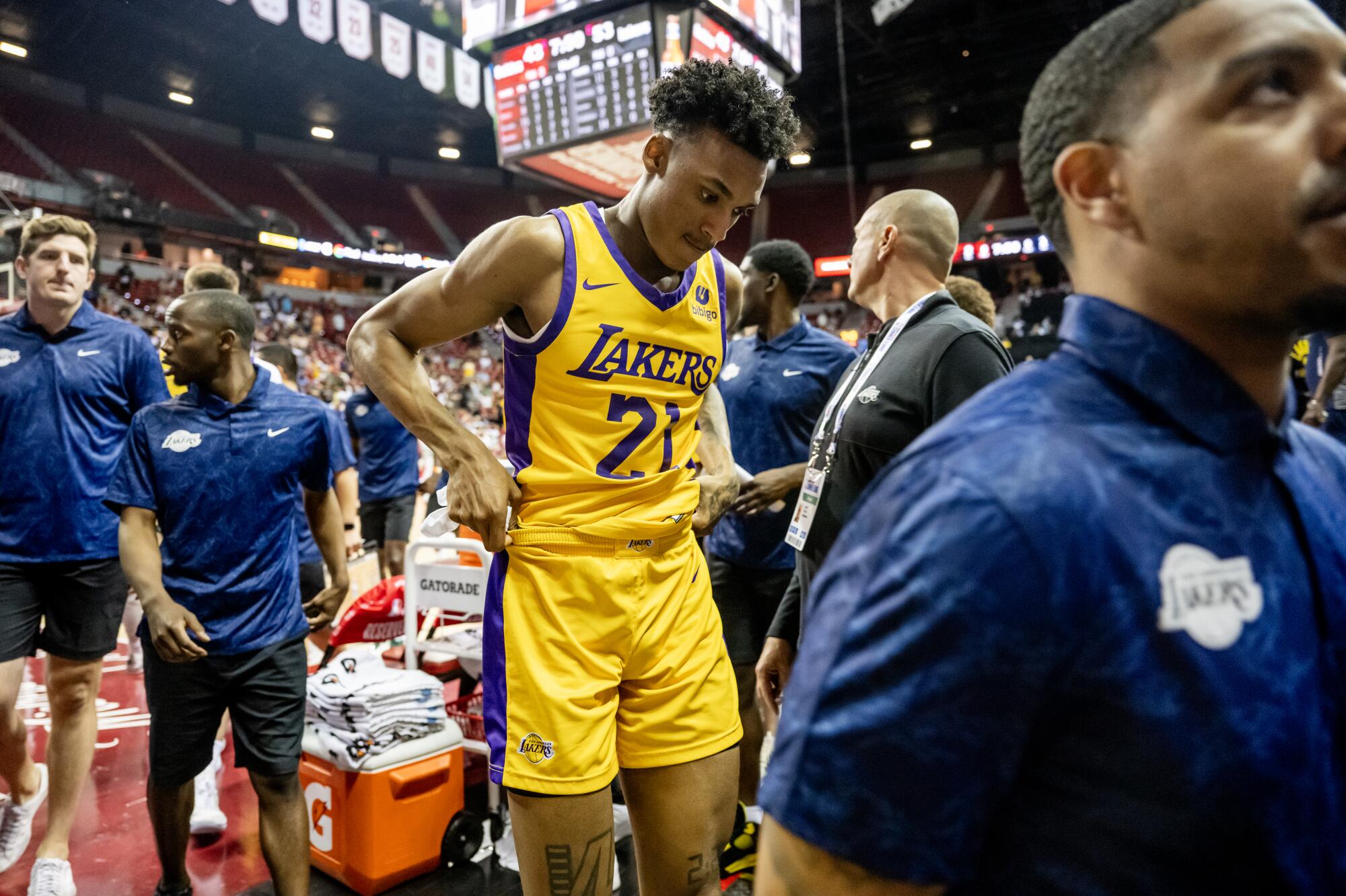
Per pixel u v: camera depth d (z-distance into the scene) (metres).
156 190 23.45
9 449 2.36
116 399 2.55
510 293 1.40
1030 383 0.58
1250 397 0.56
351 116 24.73
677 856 1.51
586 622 1.43
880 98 20.62
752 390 2.81
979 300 2.62
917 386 1.61
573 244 1.39
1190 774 0.48
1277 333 0.55
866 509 0.58
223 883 2.47
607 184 6.72
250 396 2.14
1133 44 0.56
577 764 1.37
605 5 5.36
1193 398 0.54
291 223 24.38
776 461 2.77
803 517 1.80
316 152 27.19
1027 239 23.36
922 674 0.49
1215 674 0.49
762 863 0.58
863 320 26.72
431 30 17.28
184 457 2.04
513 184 29.19
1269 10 0.53
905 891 0.51
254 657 2.09
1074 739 0.50
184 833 2.21
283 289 25.17
